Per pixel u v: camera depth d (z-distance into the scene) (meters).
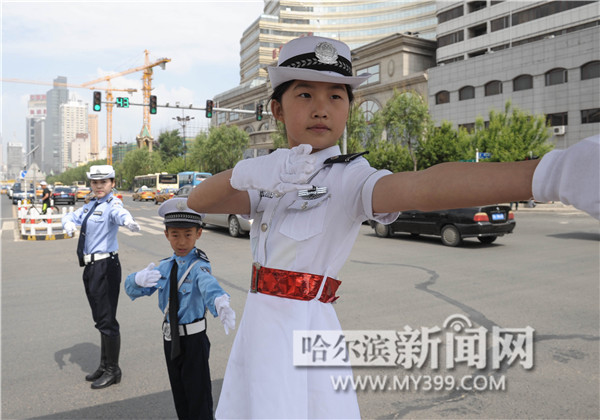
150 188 41.91
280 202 1.13
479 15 38.00
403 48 39.62
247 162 1.03
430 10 58.06
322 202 1.06
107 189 3.46
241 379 1.17
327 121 1.08
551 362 3.59
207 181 1.17
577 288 6.07
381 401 3.00
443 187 0.72
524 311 4.99
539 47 31.19
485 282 6.51
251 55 75.38
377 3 63.31
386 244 10.88
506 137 26.56
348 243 1.09
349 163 1.06
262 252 1.15
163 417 2.85
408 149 29.31
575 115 29.56
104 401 3.06
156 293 6.02
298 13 69.88
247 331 1.14
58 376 3.47
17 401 3.06
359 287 6.23
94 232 3.33
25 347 4.10
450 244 10.53
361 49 42.50
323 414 1.06
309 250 1.07
